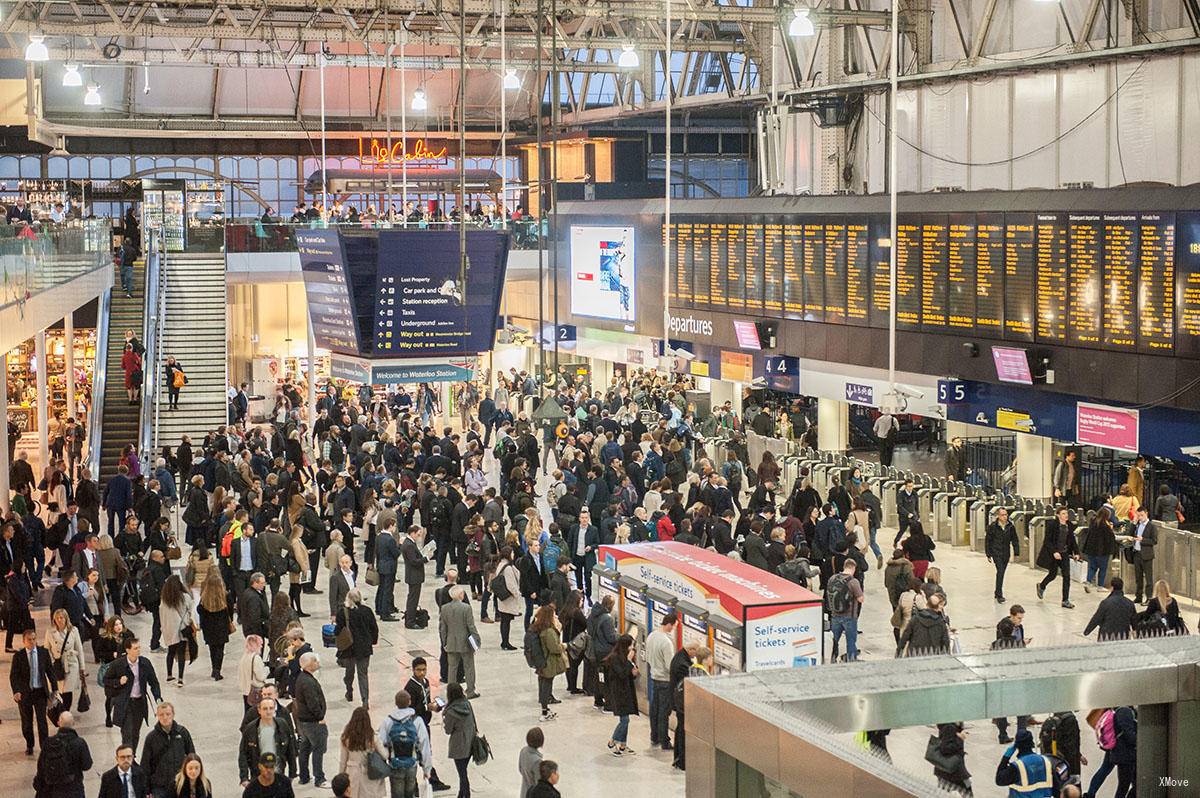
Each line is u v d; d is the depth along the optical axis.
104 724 18.52
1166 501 25.61
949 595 24.53
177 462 32.59
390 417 44.03
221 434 32.53
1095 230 27.11
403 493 27.64
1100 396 27.38
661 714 17.09
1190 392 25.36
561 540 22.27
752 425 38.38
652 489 26.53
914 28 37.72
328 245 29.44
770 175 39.94
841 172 41.69
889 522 31.08
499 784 16.28
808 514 24.91
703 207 40.28
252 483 29.25
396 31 41.75
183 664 19.98
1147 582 23.33
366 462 28.80
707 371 40.69
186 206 45.72
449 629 18.73
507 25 49.16
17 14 36.34
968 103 36.69
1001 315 29.66
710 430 38.09
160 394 36.97
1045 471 31.66
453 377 30.27
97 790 16.16
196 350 39.78
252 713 15.28
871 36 40.69
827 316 35.38
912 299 32.28
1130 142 31.55
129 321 40.06
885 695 6.09
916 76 36.81
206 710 18.94
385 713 18.58
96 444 33.41
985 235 29.88
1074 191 27.77
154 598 21.55
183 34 38.53
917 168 38.84
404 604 24.73
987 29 34.69
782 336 37.16
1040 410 29.06
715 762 6.19
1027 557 27.19
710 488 26.66
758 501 27.38
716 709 6.16
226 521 23.52
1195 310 25.14
